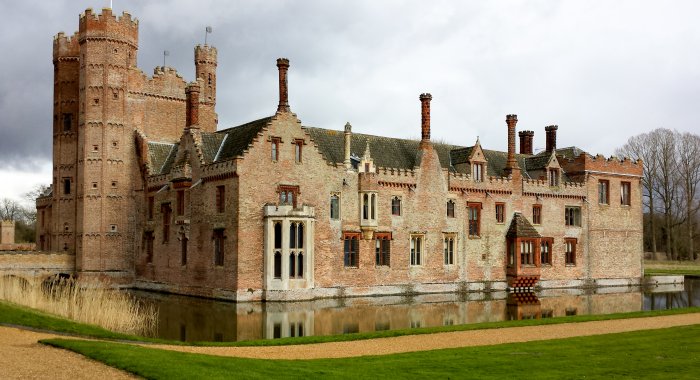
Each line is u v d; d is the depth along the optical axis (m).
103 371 16.70
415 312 39.44
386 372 18.34
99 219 56.62
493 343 24.97
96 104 57.22
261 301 45.03
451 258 55.62
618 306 44.56
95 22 57.56
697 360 20.53
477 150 57.69
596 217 64.50
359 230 50.41
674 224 101.19
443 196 55.28
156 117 60.44
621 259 65.88
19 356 18.33
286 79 47.94
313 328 32.44
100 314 30.48
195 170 49.94
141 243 57.16
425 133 54.97
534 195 60.69
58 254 57.19
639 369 19.11
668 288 62.31
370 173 50.84
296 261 46.16
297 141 48.00
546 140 67.12
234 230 45.31
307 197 48.03
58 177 60.28
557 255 61.44
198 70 65.44
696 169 99.44
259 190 46.00
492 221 58.03
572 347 23.27
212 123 65.62
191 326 32.97
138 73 59.41
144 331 31.08
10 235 83.44
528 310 41.34
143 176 57.12
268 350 23.44
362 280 50.16
